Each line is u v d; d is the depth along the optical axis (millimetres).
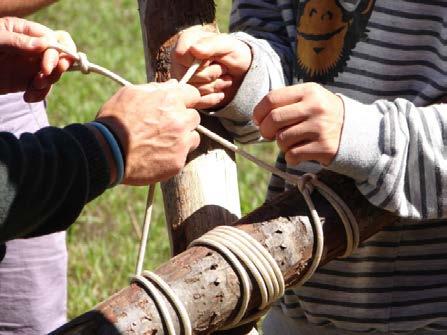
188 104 1977
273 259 1858
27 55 2094
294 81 2365
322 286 2301
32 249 2887
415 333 2281
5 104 2799
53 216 1796
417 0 2115
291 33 2426
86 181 1782
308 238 1917
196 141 1979
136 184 1914
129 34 7859
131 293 1779
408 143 1905
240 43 2227
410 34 2139
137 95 1920
